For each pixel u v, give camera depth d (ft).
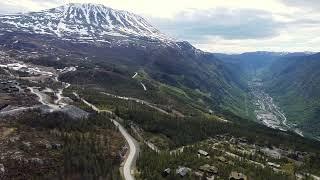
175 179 549.95
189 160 628.69
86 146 602.44
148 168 569.23
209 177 576.61
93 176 522.88
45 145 577.02
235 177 581.94
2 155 522.06
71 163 542.57
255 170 638.94
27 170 507.71
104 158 586.04
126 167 581.12
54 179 500.74
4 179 478.18
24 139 580.71
